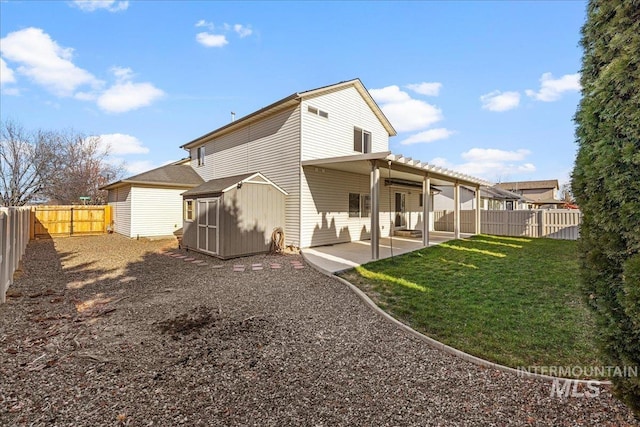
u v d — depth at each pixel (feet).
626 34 6.30
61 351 11.20
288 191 35.40
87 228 53.47
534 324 13.37
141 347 11.66
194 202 35.06
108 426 7.31
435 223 60.23
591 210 7.02
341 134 39.17
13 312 15.26
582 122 7.16
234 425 7.44
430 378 9.62
